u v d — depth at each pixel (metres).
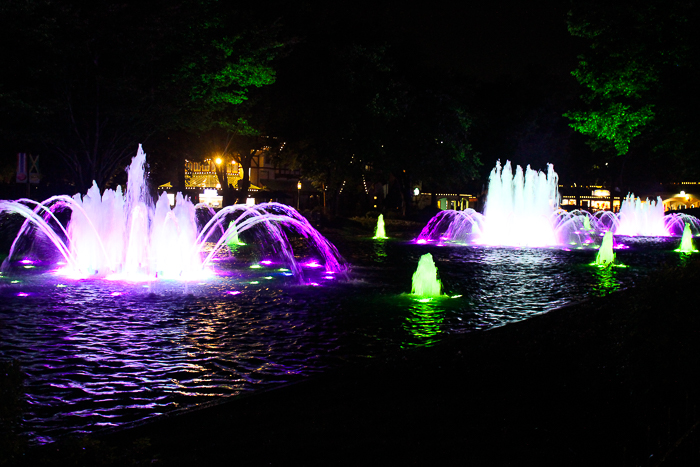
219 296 13.75
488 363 7.04
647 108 24.94
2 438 3.47
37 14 23.78
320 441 4.79
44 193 37.62
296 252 25.69
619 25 25.05
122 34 25.64
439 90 50.38
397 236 39.31
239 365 7.92
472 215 52.19
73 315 11.25
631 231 49.94
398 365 7.06
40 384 7.01
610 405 5.48
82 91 26.77
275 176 69.69
